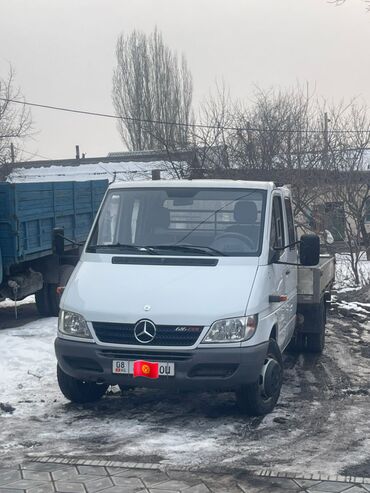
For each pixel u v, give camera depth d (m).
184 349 6.95
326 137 22.20
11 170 33.81
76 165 39.91
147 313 7.05
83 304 7.34
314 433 7.03
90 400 8.11
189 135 22.59
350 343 11.96
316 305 10.55
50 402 8.16
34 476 5.85
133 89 43.22
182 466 6.06
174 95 43.31
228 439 6.81
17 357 10.22
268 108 22.53
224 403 8.09
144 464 6.10
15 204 12.70
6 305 16.86
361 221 21.42
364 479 5.71
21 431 7.11
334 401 8.27
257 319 7.14
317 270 9.88
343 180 21.55
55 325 13.12
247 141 21.75
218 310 7.01
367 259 23.59
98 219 8.40
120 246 8.09
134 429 7.12
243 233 7.92
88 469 5.99
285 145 21.81
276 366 7.62
